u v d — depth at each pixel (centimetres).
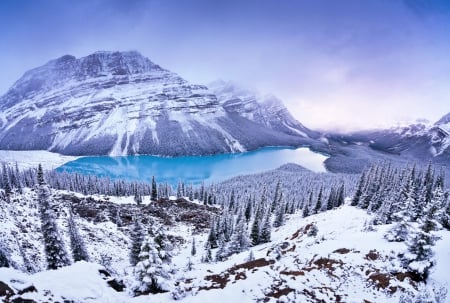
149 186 13562
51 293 1325
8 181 8169
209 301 1560
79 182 12294
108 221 7794
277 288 1700
